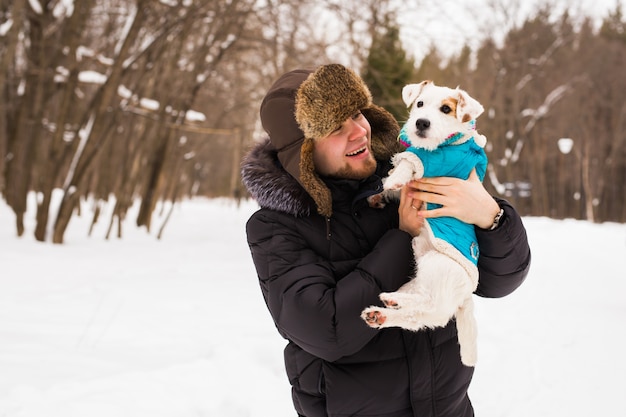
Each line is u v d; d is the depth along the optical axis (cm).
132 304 625
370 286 183
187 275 830
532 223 1573
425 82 250
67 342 480
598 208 3969
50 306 597
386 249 191
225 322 565
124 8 1545
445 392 200
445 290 201
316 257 199
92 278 769
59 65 1423
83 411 347
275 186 201
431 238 212
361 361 192
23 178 1277
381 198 222
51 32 1366
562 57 3412
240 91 1978
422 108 231
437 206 218
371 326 180
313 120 189
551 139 3803
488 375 448
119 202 1292
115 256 995
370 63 1273
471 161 225
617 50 3575
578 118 3516
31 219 1395
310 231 202
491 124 2731
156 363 441
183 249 1159
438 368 199
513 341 526
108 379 398
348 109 193
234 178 3628
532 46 2809
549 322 587
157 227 1711
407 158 218
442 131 222
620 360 463
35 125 1316
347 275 188
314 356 199
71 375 407
